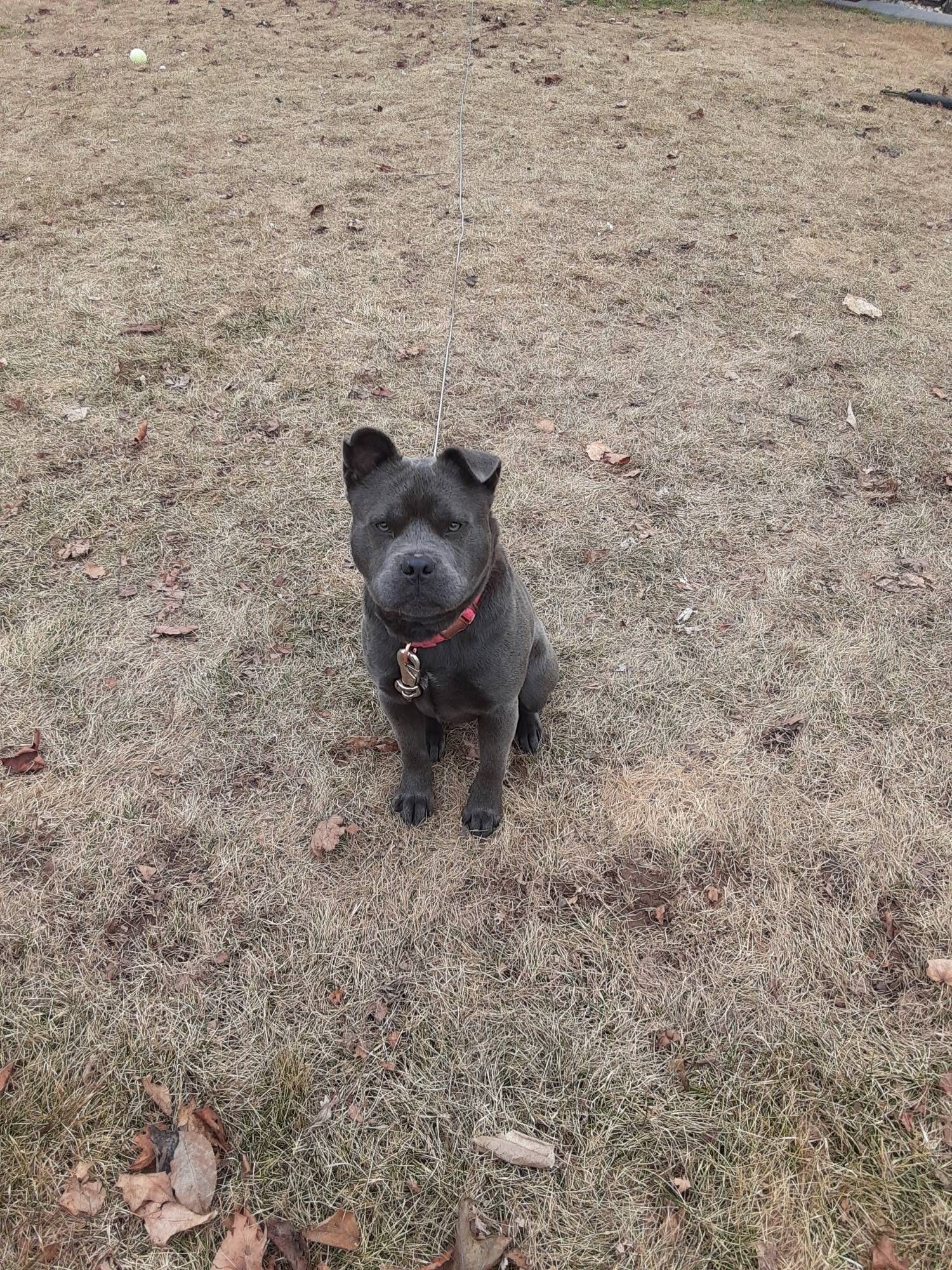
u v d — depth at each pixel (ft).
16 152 11.21
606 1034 3.93
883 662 5.45
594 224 9.82
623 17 17.26
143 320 8.09
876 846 4.58
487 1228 3.43
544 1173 3.56
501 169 10.91
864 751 5.01
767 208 10.30
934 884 4.42
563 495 6.53
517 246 9.34
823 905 4.36
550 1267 3.35
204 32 15.84
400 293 8.55
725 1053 3.87
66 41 15.53
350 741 5.08
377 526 3.85
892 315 8.48
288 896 4.40
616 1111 3.71
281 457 6.75
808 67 15.01
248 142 11.50
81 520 6.23
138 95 13.02
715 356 7.89
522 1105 3.74
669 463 6.81
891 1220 3.43
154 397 7.24
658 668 5.45
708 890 4.43
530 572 6.00
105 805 4.73
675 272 9.02
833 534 6.28
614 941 4.24
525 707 4.95
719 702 5.27
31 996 4.01
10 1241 3.39
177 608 5.71
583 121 12.32
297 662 5.45
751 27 17.21
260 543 6.14
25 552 5.99
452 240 9.41
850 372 7.75
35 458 6.66
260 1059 3.86
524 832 4.66
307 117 12.24
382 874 4.50
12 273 8.70
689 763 4.98
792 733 5.11
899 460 6.86
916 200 10.64
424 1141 3.64
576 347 7.92
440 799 4.84
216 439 6.89
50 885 4.40
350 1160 3.59
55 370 7.48
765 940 4.24
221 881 4.45
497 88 13.26
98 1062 3.83
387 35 15.58
